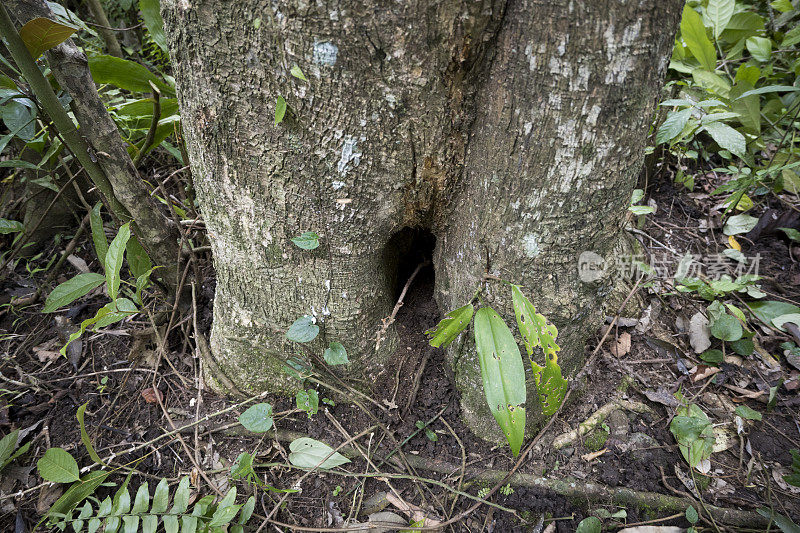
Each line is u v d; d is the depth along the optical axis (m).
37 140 1.17
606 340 1.23
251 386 1.12
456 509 0.98
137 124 1.31
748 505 0.98
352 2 0.72
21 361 1.24
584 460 1.03
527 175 0.83
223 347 1.11
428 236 1.17
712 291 1.29
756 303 1.30
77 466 0.98
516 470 1.02
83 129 0.96
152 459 1.05
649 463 1.03
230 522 0.94
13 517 1.00
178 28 0.79
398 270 1.23
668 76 1.70
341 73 0.77
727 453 1.07
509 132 0.82
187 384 1.17
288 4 0.72
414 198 0.94
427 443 1.06
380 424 1.06
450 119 0.84
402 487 1.01
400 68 0.78
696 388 1.17
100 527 0.95
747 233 1.50
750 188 1.53
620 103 0.76
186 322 1.24
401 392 1.12
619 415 1.10
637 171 0.86
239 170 0.88
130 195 1.04
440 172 0.91
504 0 0.73
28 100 0.93
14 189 1.50
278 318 1.03
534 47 0.74
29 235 1.40
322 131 0.83
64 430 1.11
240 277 1.01
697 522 0.96
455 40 0.76
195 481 1.01
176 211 1.26
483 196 0.89
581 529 0.93
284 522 0.97
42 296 1.37
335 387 1.10
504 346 0.85
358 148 0.85
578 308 0.94
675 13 0.74
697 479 1.02
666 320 1.30
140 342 1.22
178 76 0.85
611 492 0.99
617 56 0.73
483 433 1.05
